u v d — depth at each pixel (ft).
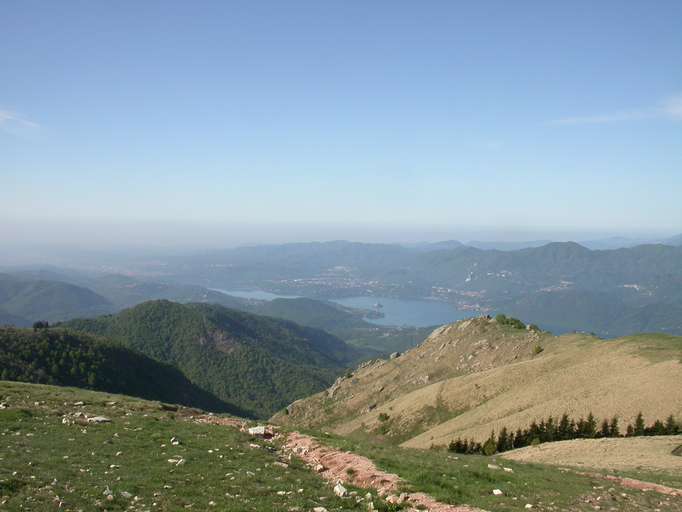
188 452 90.27
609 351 296.10
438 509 66.80
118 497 63.26
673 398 201.16
